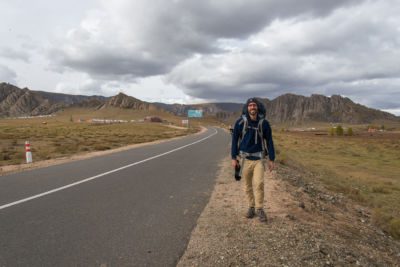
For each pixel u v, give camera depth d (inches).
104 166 514.9
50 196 300.7
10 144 1209.4
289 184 402.3
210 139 1379.2
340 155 1579.7
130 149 880.9
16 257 166.2
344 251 194.5
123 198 294.0
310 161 1228.5
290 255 171.0
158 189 335.3
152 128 3993.6
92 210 252.7
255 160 221.1
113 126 4419.3
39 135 1920.5
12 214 241.9
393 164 1261.1
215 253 171.3
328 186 585.6
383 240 285.3
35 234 199.0
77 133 2368.4
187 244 183.8
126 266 156.8
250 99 219.1
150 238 192.5
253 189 244.8
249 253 171.5
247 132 220.1
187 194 312.8
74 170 472.1
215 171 465.1
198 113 5944.9
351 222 312.5
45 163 587.5
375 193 669.3
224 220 228.2
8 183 370.0
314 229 224.8
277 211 255.8
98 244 183.2
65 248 177.5
